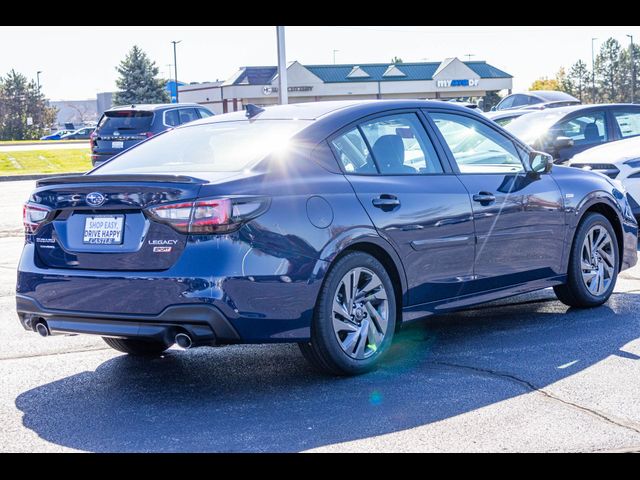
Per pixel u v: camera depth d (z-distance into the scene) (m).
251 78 72.94
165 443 3.90
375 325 5.00
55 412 4.43
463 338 5.78
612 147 10.16
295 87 69.06
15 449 3.89
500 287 5.79
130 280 4.42
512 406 4.30
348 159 5.02
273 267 4.43
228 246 4.34
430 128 5.57
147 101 88.50
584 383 4.66
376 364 5.07
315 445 3.81
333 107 5.30
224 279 4.30
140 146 5.54
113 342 5.54
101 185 4.56
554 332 5.85
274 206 4.50
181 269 4.33
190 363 5.39
